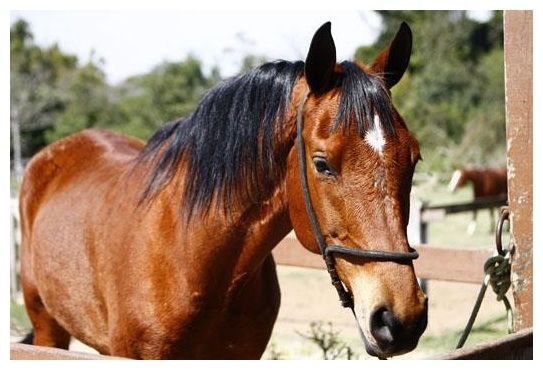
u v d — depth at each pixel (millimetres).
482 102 27891
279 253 4945
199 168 2867
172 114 28484
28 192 4238
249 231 2826
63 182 3992
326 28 2484
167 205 2988
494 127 25234
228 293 2908
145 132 27938
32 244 3949
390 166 2312
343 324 6914
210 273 2867
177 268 2895
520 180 2848
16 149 23953
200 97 3113
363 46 26781
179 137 3041
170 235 2934
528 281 2832
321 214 2455
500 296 2957
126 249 3051
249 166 2764
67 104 29469
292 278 9344
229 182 2797
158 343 2936
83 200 3590
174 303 2900
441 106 27297
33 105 26875
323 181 2420
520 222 2848
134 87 33656
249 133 2760
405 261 2273
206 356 3041
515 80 2848
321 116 2473
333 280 2486
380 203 2301
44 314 4062
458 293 8344
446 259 4711
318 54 2498
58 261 3561
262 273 3131
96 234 3303
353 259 2367
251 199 2787
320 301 7938
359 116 2354
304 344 6090
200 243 2852
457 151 24812
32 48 29922
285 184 2729
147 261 2959
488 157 24688
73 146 4258
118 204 3244
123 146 4113
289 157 2668
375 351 2285
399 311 2221
